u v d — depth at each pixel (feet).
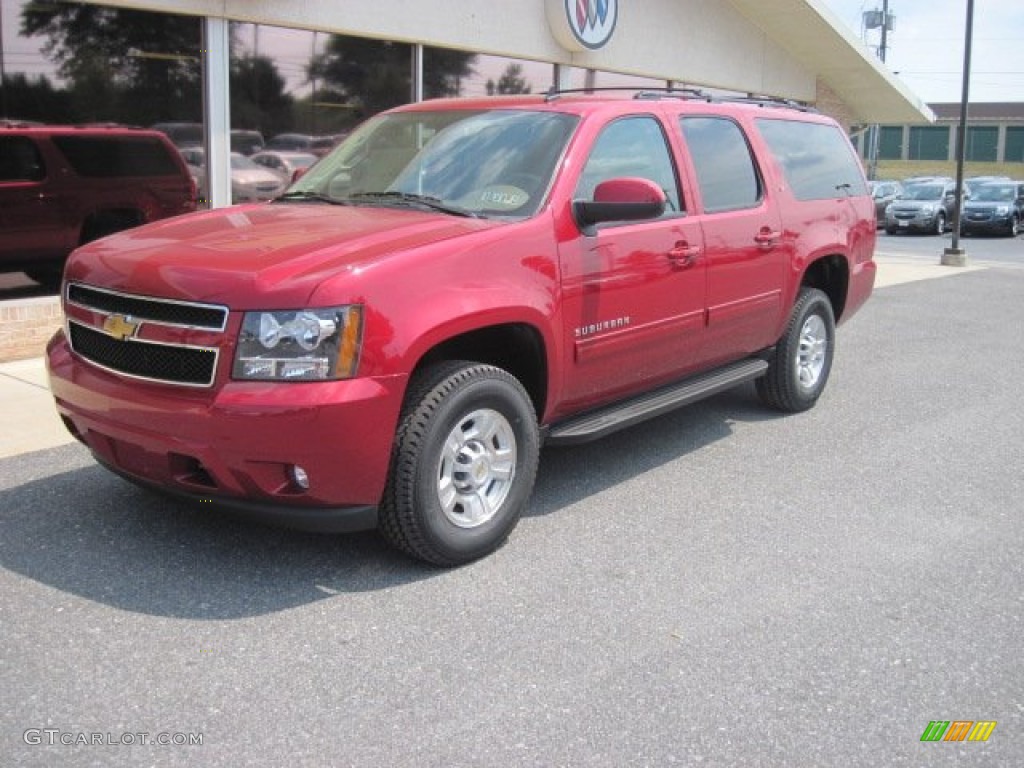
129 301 13.24
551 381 15.29
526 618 12.71
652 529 15.90
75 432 14.60
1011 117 203.41
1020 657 12.09
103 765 9.51
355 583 13.55
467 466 14.06
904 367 29.53
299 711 10.50
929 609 13.32
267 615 12.56
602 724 10.42
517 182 15.69
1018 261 69.31
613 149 16.81
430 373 13.67
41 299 26.13
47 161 26.43
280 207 16.44
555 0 40.16
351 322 12.32
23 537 14.67
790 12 52.95
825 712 10.78
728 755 9.96
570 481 18.22
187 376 12.60
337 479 12.52
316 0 31.76
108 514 15.62
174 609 12.64
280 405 11.98
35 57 25.90
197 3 28.60
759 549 15.20
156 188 28.89
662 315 17.40
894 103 66.95
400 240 13.61
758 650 12.07
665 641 12.23
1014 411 24.23
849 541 15.64
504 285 14.14
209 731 10.11
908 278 54.70
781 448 20.61
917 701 11.05
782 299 21.13
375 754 9.80
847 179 24.20
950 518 16.76
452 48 37.29
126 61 27.73
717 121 19.84
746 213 19.69
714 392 19.30
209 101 29.66
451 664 11.53
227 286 12.35
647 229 16.90
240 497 12.82
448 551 13.84
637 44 46.37
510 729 10.28
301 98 32.42
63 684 10.87
